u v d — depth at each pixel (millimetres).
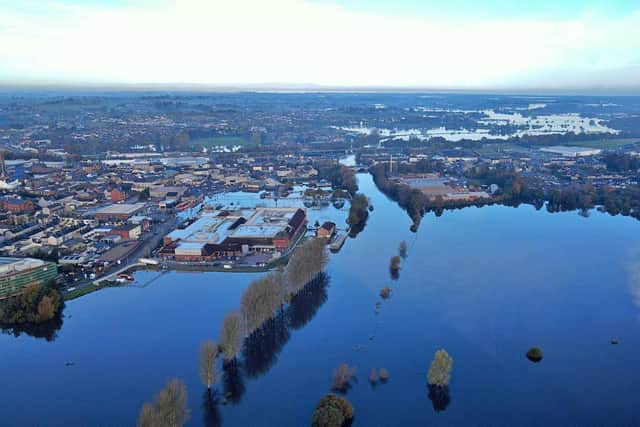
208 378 199125
